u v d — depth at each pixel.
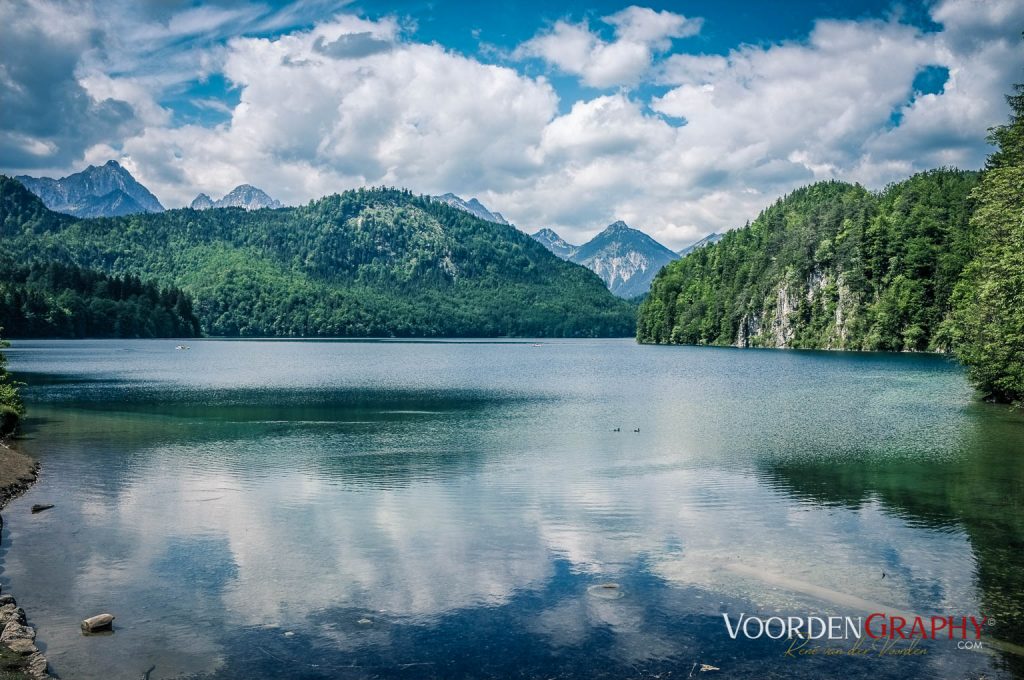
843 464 36.03
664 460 37.50
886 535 23.77
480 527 25.02
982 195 60.34
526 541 23.38
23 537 23.88
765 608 17.83
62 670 14.62
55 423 52.12
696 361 143.38
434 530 24.66
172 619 17.25
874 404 63.53
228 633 16.47
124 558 21.75
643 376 101.88
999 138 58.50
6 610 17.27
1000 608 17.78
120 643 15.92
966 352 65.88
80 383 86.69
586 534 24.14
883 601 18.25
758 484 31.55
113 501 28.70
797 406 62.66
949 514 26.36
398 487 31.23
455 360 152.25
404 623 17.03
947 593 18.73
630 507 27.69
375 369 118.94
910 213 177.00
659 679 14.33
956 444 41.75
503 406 64.06
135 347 199.38
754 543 23.03
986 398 65.44
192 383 87.69
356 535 24.08
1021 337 55.31
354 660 15.13
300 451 40.53
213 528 24.91
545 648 15.67
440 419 54.94
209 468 35.44
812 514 26.52
